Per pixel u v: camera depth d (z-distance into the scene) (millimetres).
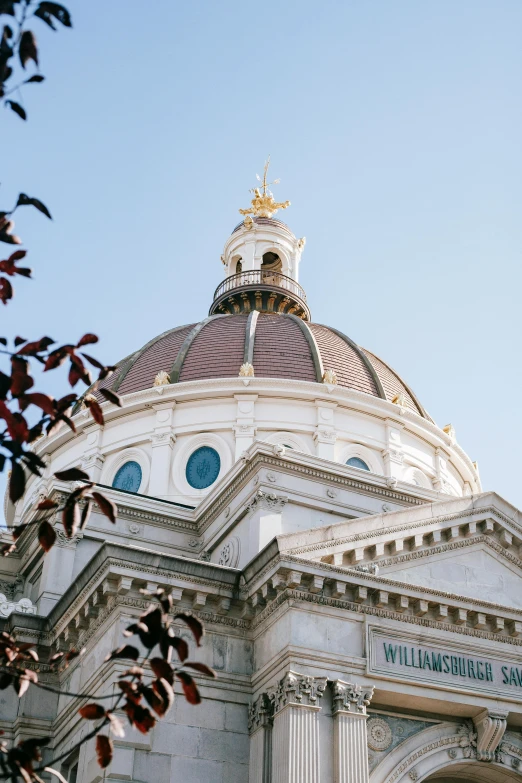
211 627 23641
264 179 68875
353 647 22766
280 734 21406
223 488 31672
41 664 26219
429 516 25391
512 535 26438
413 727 23438
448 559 25500
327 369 47250
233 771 22125
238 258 64250
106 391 9711
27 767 9047
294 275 63219
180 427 43500
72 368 9586
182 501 41156
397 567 24625
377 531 24359
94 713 9594
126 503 32969
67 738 24062
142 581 22844
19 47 7930
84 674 24000
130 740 21172
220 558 30578
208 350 47938
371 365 49719
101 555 23203
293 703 21344
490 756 23656
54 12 7887
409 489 31891
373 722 22906
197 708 22500
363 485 30984
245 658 23672
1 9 7766
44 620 26531
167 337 52062
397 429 45656
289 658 21906
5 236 9039
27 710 25531
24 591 32000
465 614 24125
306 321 59031
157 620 9367
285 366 46656
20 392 9125
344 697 21828
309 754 20938
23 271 9234
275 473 29609
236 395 43906
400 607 23500
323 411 44031
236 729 22641
